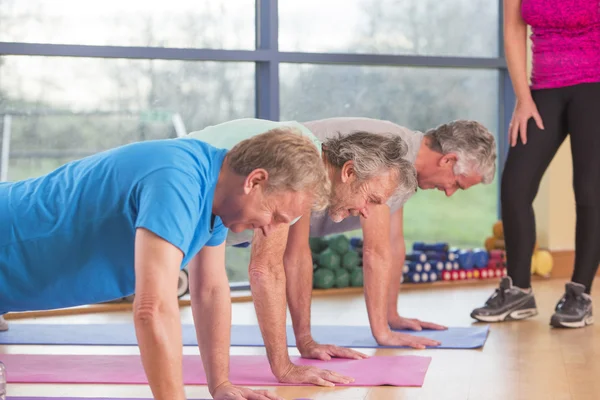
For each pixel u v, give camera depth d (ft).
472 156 13.60
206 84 22.72
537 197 25.07
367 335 15.65
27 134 21.31
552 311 18.86
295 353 14.06
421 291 22.20
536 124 17.63
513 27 17.79
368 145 10.06
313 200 7.63
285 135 7.58
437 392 11.57
